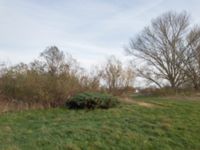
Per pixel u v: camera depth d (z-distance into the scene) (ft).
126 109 42.91
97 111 40.75
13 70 45.60
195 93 84.38
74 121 33.83
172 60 111.86
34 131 28.73
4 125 31.14
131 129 31.04
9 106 40.04
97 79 53.98
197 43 109.40
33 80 43.80
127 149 25.59
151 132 30.55
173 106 48.34
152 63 122.83
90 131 29.01
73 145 24.75
